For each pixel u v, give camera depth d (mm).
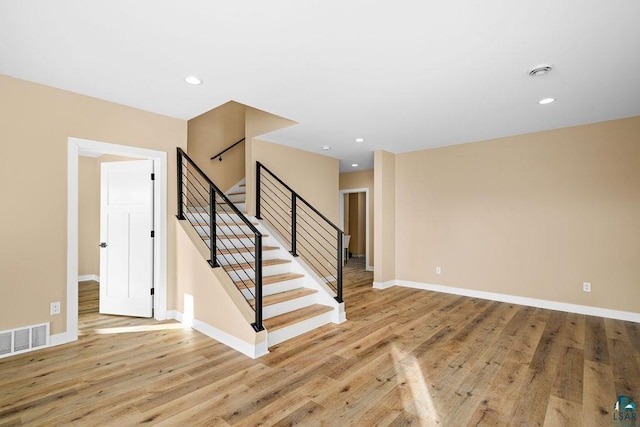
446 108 3422
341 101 3236
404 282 5676
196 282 3418
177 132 3811
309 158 5707
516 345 3020
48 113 2906
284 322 3166
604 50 2240
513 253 4520
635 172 3668
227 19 1909
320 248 5902
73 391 2195
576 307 4035
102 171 3939
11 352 2715
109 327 3447
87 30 2035
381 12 1836
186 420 1899
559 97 3107
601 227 3873
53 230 2934
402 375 2451
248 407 2031
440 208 5250
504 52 2279
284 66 2508
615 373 2484
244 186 5930
